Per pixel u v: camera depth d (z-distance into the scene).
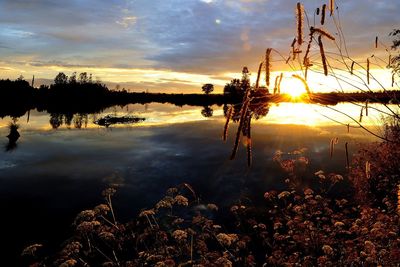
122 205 12.73
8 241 10.18
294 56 2.51
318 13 2.62
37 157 20.80
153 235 7.33
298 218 8.19
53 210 12.62
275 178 14.77
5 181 15.96
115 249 7.63
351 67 2.60
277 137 24.14
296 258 6.77
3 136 28.20
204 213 11.42
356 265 6.11
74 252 6.41
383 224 6.65
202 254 6.95
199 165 17.95
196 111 58.53
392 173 10.32
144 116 45.94
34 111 54.16
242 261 7.56
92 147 23.84
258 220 10.47
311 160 17.09
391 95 2.57
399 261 5.31
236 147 2.49
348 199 11.84
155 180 15.77
